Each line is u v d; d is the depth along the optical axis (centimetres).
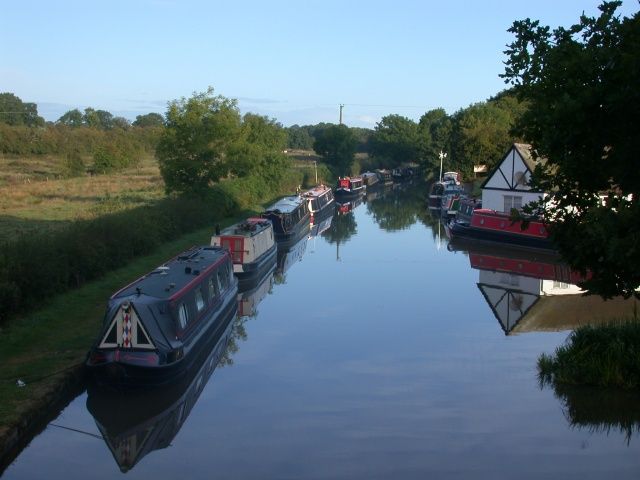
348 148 7906
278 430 1261
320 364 1639
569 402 1380
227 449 1186
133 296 1474
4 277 1595
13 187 4859
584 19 963
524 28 1007
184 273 1777
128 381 1348
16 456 1110
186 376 1504
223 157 3878
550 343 1791
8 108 12112
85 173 6262
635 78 848
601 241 898
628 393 1413
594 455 1151
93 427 1270
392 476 1076
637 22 888
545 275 2727
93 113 12081
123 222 2505
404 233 4097
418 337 1862
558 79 951
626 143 891
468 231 3478
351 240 3822
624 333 1510
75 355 1418
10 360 1383
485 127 6256
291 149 12719
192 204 3372
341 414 1330
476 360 1656
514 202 3600
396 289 2495
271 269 2881
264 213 3453
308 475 1080
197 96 3688
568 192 1017
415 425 1277
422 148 8112
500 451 1166
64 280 1900
